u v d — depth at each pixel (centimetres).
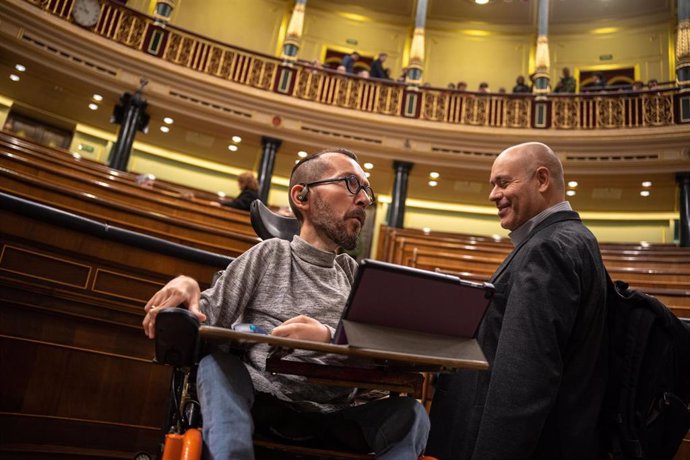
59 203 320
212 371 105
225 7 1266
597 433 138
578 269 142
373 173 1108
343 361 123
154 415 219
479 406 143
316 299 130
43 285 208
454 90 1037
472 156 1006
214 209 541
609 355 146
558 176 172
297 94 1021
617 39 1255
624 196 1044
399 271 104
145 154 1120
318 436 117
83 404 207
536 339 131
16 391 195
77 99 979
